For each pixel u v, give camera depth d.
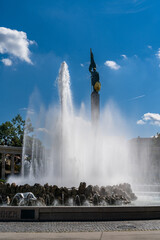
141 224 14.88
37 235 12.40
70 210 16.27
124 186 28.55
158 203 24.67
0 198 23.30
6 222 15.52
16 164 91.62
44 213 16.17
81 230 13.45
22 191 24.11
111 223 15.21
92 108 55.84
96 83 56.28
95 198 23.56
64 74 42.97
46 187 24.70
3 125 83.88
